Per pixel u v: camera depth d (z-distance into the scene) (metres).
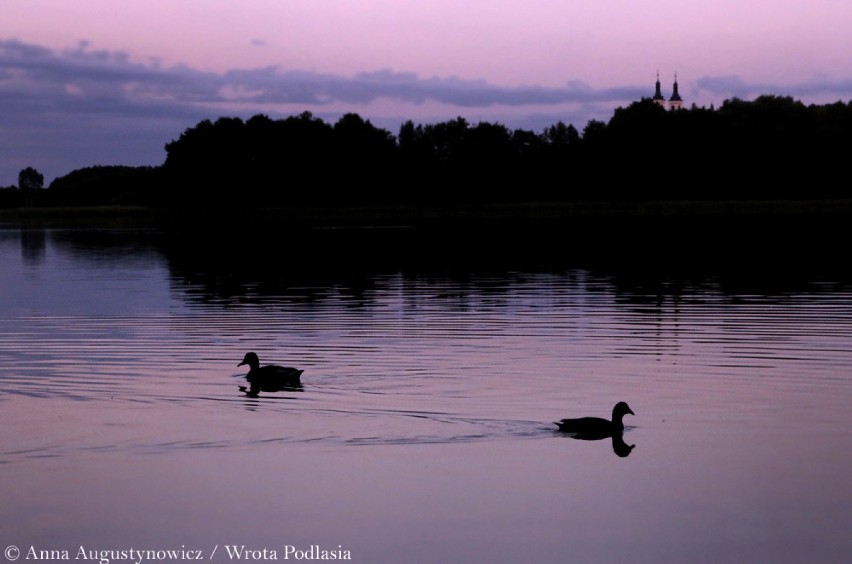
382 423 18.72
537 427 18.48
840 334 27.78
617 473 15.88
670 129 143.75
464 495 14.94
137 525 13.91
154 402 20.41
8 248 74.75
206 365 24.50
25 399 20.75
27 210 167.38
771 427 18.38
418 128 159.00
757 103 148.00
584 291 39.75
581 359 24.62
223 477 15.70
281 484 15.38
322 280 46.09
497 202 151.00
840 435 17.83
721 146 141.12
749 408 19.75
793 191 139.88
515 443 17.47
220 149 147.00
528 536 13.51
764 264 51.12
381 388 21.58
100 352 26.28
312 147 150.00
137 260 60.56
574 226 95.50
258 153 149.62
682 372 23.05
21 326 31.22
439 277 46.66
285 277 47.78
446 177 152.62
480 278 45.84
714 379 22.31
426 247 68.44
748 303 35.09
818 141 139.12
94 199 184.75
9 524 13.94
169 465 16.31
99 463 16.39
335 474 15.85
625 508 14.45
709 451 16.98
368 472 15.95
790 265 50.28
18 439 17.72
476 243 71.81
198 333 29.56
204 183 145.88
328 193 150.00
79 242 82.62
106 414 19.38
